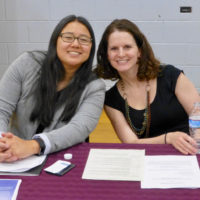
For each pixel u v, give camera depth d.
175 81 1.62
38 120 1.45
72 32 1.39
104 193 0.93
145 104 1.65
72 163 1.13
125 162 1.12
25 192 0.94
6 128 1.37
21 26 3.18
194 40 3.09
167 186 0.95
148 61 1.61
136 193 0.92
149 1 3.02
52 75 1.45
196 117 1.33
